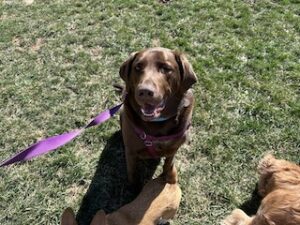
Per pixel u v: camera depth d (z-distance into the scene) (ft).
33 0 4.01
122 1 3.91
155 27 3.64
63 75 3.24
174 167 2.54
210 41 3.51
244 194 2.56
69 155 2.73
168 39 3.52
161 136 2.23
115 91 3.12
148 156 2.41
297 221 1.96
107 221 2.15
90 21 3.71
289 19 3.70
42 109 3.02
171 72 2.13
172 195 2.35
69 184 2.62
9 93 3.11
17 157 1.97
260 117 2.93
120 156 2.75
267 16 3.74
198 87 3.12
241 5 3.86
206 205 2.51
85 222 2.47
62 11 3.83
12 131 2.89
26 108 3.02
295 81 3.17
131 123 2.24
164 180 2.45
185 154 2.75
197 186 2.60
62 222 1.95
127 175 2.66
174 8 3.84
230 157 2.72
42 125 2.93
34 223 2.45
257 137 2.82
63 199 2.55
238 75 3.20
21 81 3.20
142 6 3.87
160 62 2.11
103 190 2.59
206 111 2.97
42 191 2.58
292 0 3.91
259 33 3.59
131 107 2.21
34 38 3.56
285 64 3.30
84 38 3.54
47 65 3.33
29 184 2.61
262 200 2.27
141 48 3.45
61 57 3.39
